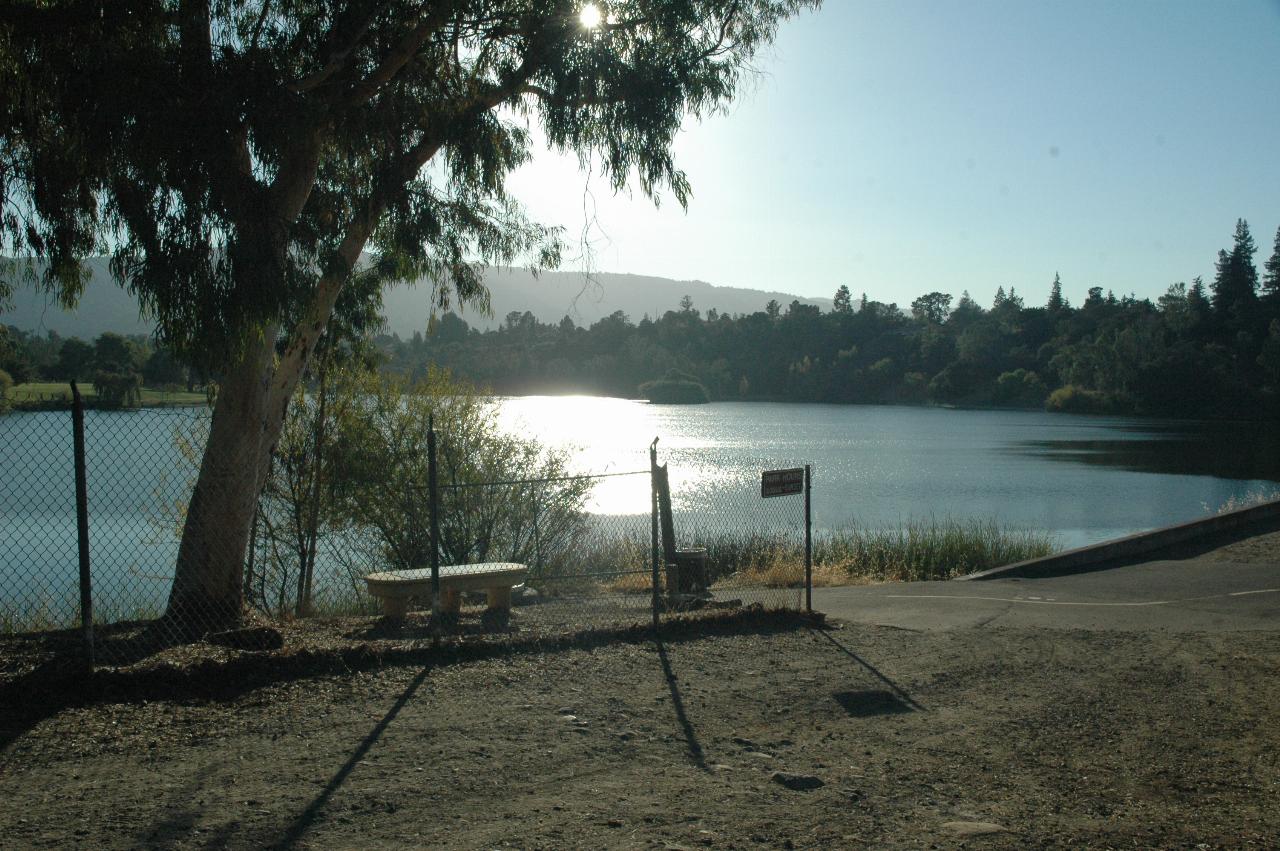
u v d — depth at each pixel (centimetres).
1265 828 495
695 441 7381
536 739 625
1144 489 4403
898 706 725
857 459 5988
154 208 888
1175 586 1461
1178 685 793
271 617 1109
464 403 1667
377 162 1105
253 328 898
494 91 1141
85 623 709
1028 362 15888
